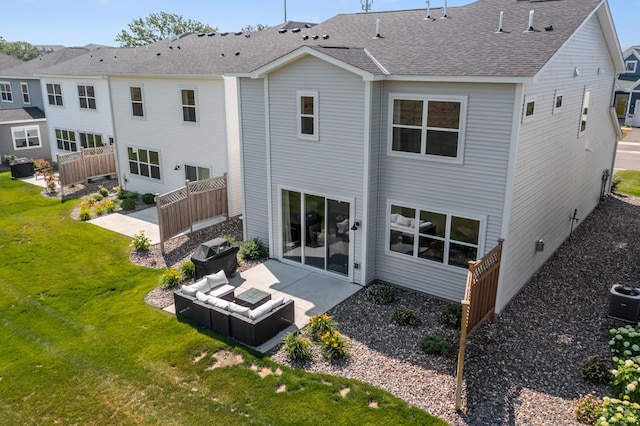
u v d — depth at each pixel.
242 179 15.92
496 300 11.28
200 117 19.16
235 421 8.27
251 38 21.52
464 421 8.02
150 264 15.10
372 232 13.08
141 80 21.06
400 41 13.73
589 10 12.38
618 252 15.15
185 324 11.38
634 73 50.69
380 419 8.16
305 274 14.12
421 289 12.82
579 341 10.28
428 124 11.58
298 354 9.82
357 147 12.36
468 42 12.26
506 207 10.81
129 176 23.75
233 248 13.80
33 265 15.27
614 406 7.66
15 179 27.39
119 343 10.69
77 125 28.56
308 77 12.77
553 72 11.67
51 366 9.95
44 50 110.94
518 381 9.00
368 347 10.29
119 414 8.54
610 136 19.91
